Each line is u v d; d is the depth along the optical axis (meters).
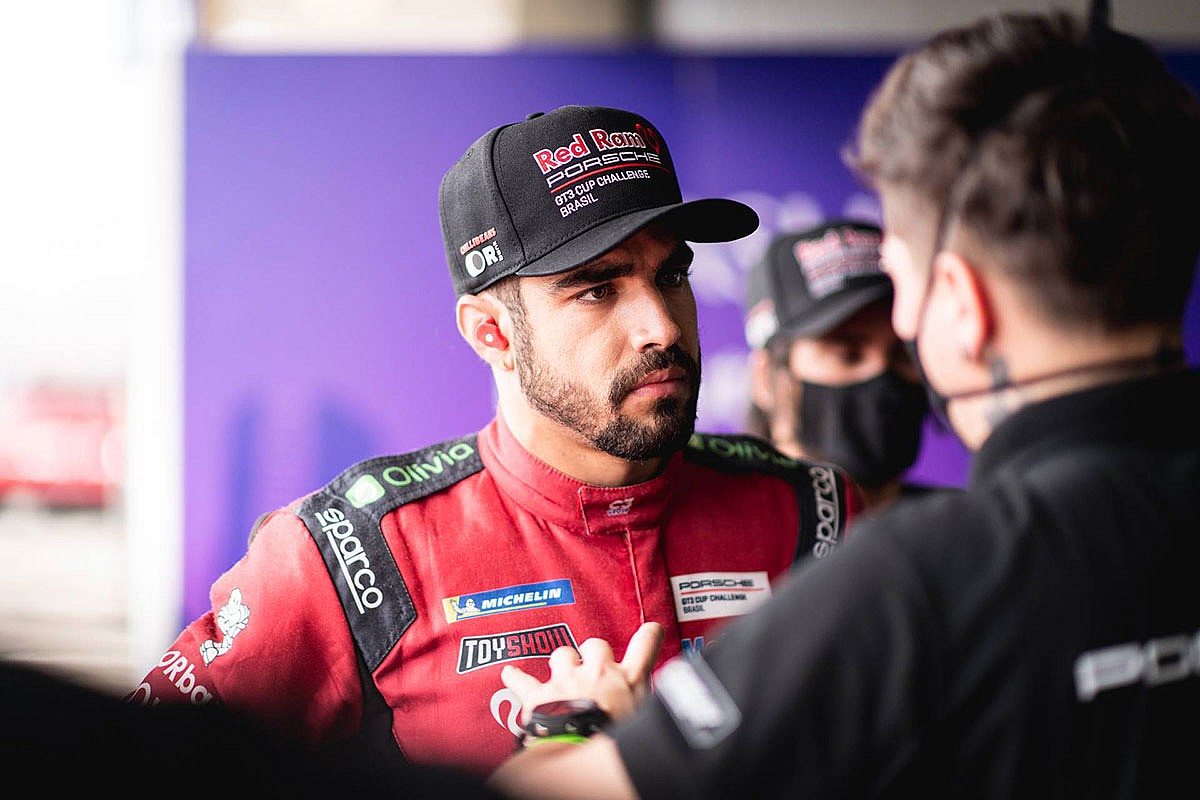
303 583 1.18
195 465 2.95
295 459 2.97
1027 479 0.74
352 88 3.01
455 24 3.32
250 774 0.53
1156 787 0.70
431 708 1.17
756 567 1.30
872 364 1.90
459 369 3.02
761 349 2.02
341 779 0.54
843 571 0.72
